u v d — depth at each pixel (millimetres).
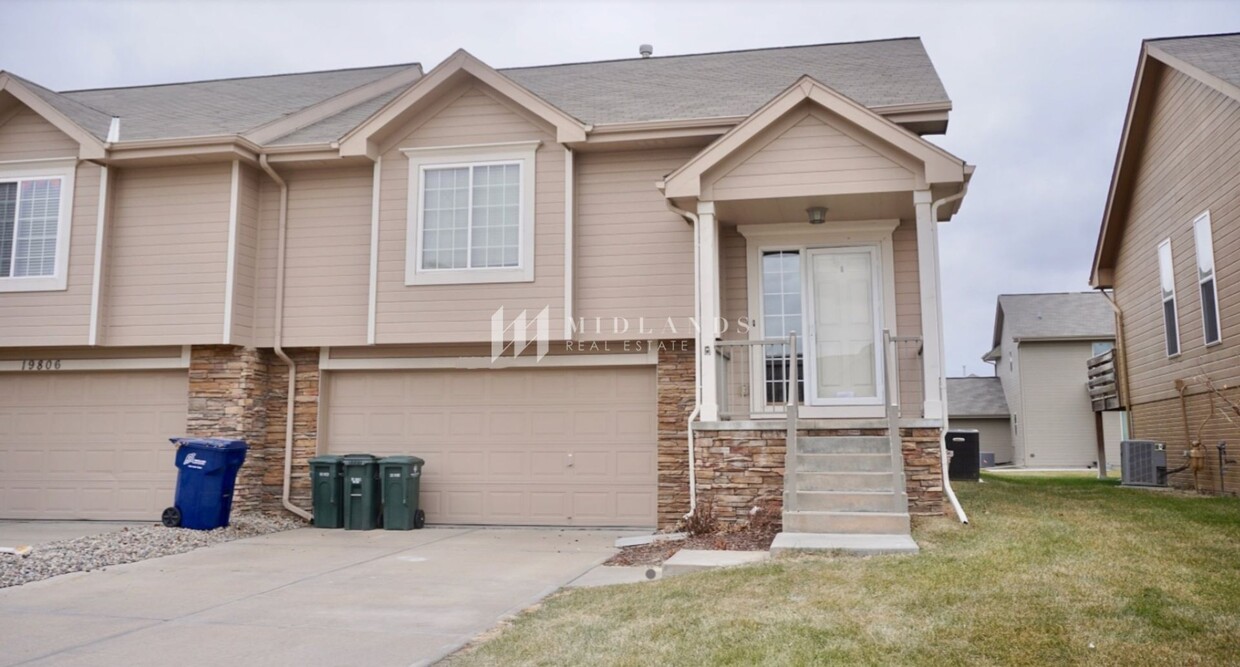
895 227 11688
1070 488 14320
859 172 10297
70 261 12773
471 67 12188
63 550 9555
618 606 6258
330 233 12844
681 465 11617
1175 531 8281
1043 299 35688
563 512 12195
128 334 12633
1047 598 5738
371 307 12375
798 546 7602
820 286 11867
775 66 14398
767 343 10336
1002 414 35875
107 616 6535
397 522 11961
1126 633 5047
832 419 10211
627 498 12055
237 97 15797
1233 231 12016
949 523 8891
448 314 12180
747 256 12031
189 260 12609
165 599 7164
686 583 6762
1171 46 13977
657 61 15547
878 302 11656
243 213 12734
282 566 8859
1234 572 6473
